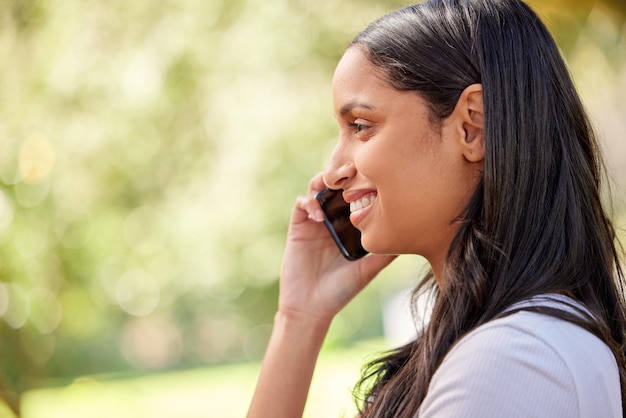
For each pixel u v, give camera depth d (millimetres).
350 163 1601
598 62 3799
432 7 1597
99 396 9453
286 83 5922
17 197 4539
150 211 7398
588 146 1615
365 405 1758
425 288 1900
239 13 5531
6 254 4406
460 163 1520
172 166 5840
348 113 1574
